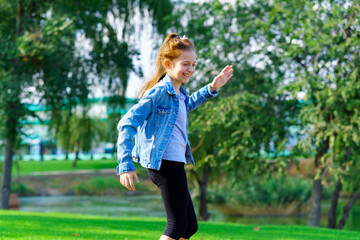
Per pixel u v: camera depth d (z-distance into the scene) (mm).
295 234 10773
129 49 22734
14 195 32594
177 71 3885
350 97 16750
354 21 15812
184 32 20922
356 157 18297
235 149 18562
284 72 18812
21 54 18953
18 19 21766
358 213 31922
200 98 4484
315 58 16750
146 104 3668
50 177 56469
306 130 17266
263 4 20031
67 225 10617
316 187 20391
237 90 19656
